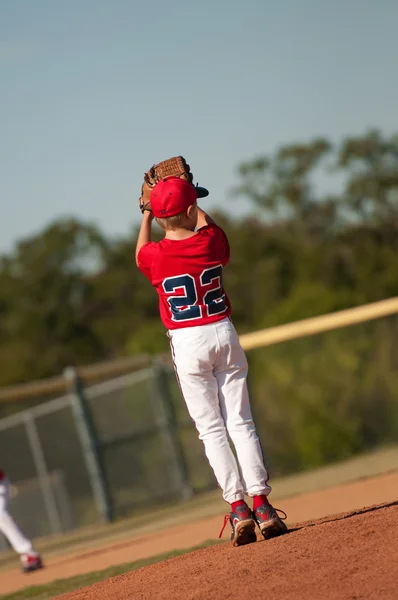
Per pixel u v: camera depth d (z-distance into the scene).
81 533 41.84
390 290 115.31
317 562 12.76
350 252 126.94
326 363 57.81
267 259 137.62
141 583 14.44
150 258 15.59
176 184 15.53
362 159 136.75
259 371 59.84
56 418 58.69
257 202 152.00
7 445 56.94
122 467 52.44
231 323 15.68
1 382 130.12
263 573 12.77
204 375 15.41
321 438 55.03
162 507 45.44
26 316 153.88
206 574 13.59
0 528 28.30
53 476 50.72
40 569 28.06
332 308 75.12
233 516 15.38
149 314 155.88
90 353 150.00
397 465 37.03
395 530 13.64
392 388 56.03
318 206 148.12
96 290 158.62
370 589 11.20
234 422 15.59
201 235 15.55
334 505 26.27
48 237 162.38
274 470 53.28
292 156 147.25
